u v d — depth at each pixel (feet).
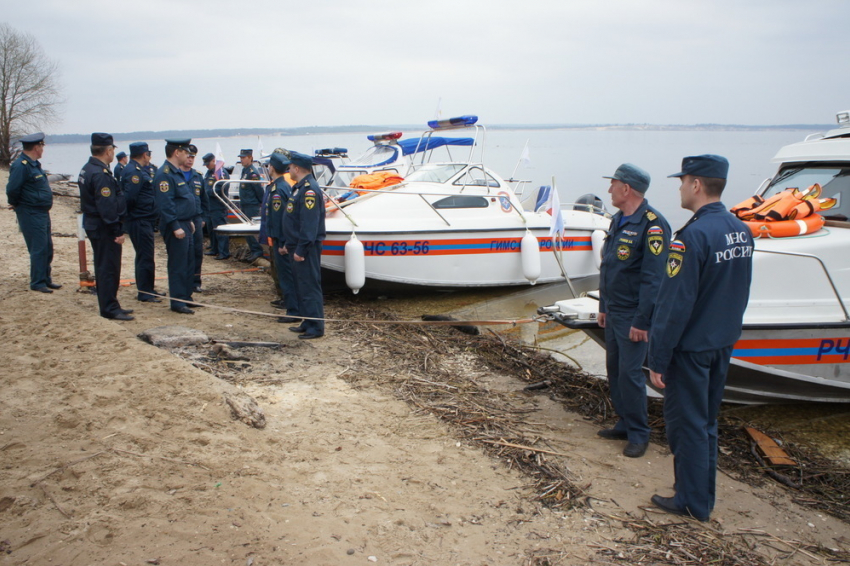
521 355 18.51
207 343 16.85
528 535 9.11
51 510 8.25
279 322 20.31
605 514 9.90
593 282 29.58
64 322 16.12
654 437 13.26
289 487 9.60
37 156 20.65
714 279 9.31
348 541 8.39
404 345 18.56
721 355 9.64
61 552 7.47
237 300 23.52
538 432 12.96
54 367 13.00
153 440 10.21
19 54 110.32
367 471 10.49
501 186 27.89
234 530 8.22
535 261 26.58
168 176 19.58
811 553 9.39
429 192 26.40
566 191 75.77
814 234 15.56
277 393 13.80
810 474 12.16
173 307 20.22
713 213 9.50
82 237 21.97
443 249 25.44
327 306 24.07
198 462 9.77
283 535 8.29
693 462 9.78
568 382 16.34
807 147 17.54
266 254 30.99
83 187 17.67
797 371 14.58
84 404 11.21
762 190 18.53
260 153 45.42
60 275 24.67
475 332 20.30
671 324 9.30
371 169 29.99
